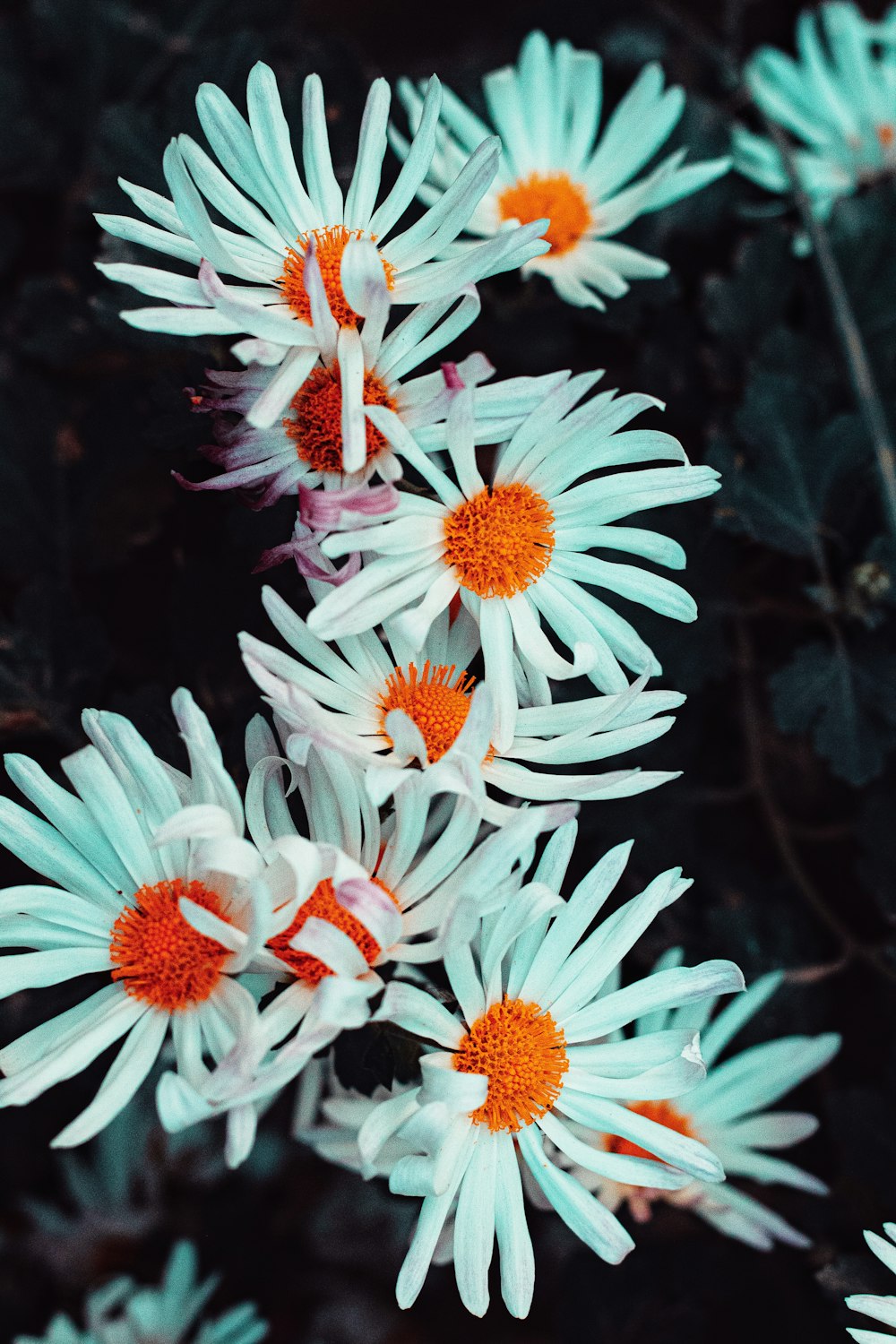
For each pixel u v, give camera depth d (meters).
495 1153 0.27
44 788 0.27
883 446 0.35
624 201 0.34
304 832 0.28
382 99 0.27
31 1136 0.36
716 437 0.35
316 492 0.26
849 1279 0.32
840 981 0.37
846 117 0.39
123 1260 0.40
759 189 0.38
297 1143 0.37
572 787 0.27
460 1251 0.27
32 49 0.39
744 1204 0.32
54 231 0.40
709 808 0.37
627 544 0.28
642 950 0.34
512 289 0.35
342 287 0.26
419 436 0.27
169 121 0.34
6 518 0.36
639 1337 0.35
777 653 0.37
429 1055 0.27
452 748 0.25
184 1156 0.40
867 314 0.37
